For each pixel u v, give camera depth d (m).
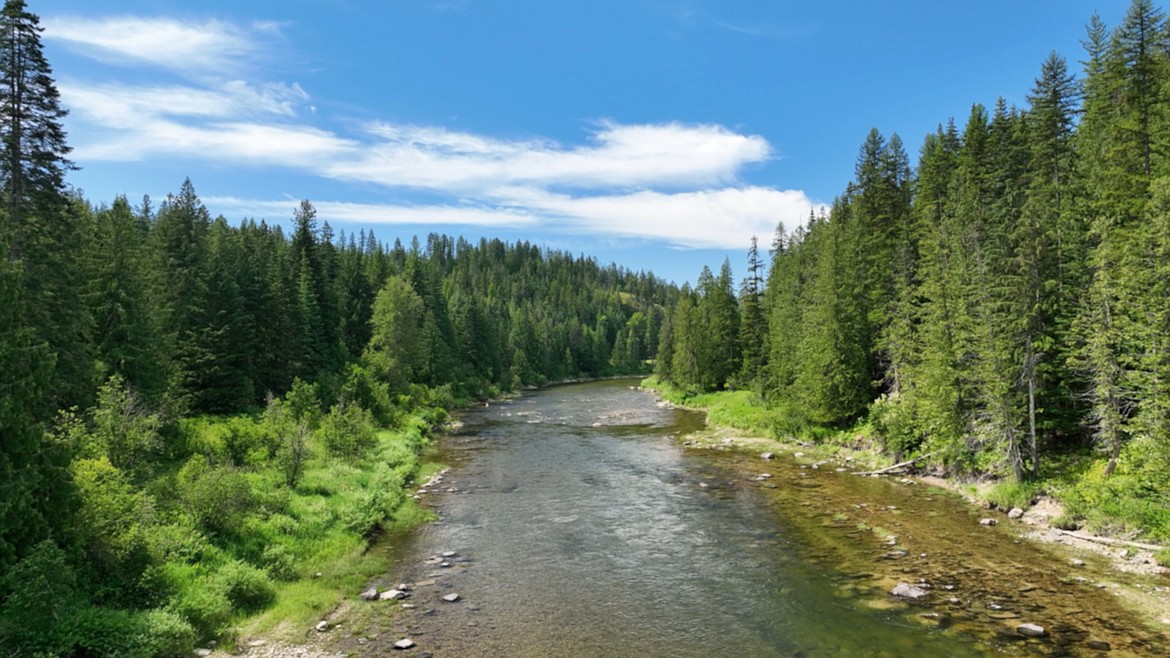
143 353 37.38
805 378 48.16
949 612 16.69
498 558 21.58
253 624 15.56
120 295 37.31
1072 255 30.55
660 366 108.19
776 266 82.81
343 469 30.84
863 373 46.31
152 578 14.93
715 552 22.17
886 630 15.66
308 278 68.56
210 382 48.03
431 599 17.86
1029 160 41.72
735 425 55.56
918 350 39.88
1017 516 26.06
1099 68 40.16
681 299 104.44
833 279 48.03
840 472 36.44
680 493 31.27
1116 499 23.50
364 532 23.69
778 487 32.53
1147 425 22.38
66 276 30.52
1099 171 31.98
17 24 27.92
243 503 20.39
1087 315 26.70
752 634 15.59
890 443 37.84
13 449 13.08
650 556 21.78
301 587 18.05
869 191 56.28
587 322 183.62
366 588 18.69
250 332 52.53
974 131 47.06
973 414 31.84
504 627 16.00
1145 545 20.91
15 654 11.21
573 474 36.09
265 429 32.69
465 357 104.50
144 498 17.48
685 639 15.34
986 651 14.45
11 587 12.01
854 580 19.27
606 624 16.23
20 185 28.41
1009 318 29.30
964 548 22.16
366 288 84.06
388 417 49.69
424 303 98.50
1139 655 14.11
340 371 65.75
